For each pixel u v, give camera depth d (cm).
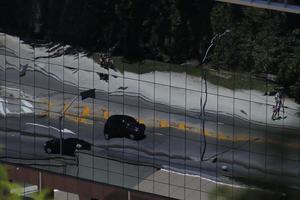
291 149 8919
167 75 9344
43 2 10000
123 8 9331
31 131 10869
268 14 8425
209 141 9412
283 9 8275
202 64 9044
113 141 10162
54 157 10800
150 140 9838
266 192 9288
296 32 8331
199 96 9238
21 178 11138
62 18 9912
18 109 10856
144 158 9988
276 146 8988
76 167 10644
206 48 8938
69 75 10175
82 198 10788
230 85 8956
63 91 10319
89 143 10388
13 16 10312
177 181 9850
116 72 9731
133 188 10250
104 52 9725
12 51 10544
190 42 9019
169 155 9769
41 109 10650
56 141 10681
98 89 9981
